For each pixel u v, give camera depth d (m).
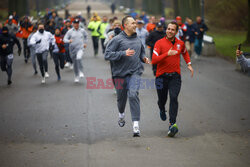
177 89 8.82
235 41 26.00
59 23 27.88
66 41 15.91
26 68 20.91
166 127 9.98
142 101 13.20
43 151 8.11
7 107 12.45
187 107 12.27
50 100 13.40
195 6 42.06
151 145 8.40
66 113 11.59
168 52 8.44
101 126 10.11
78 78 16.69
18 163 7.37
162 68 8.88
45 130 9.80
